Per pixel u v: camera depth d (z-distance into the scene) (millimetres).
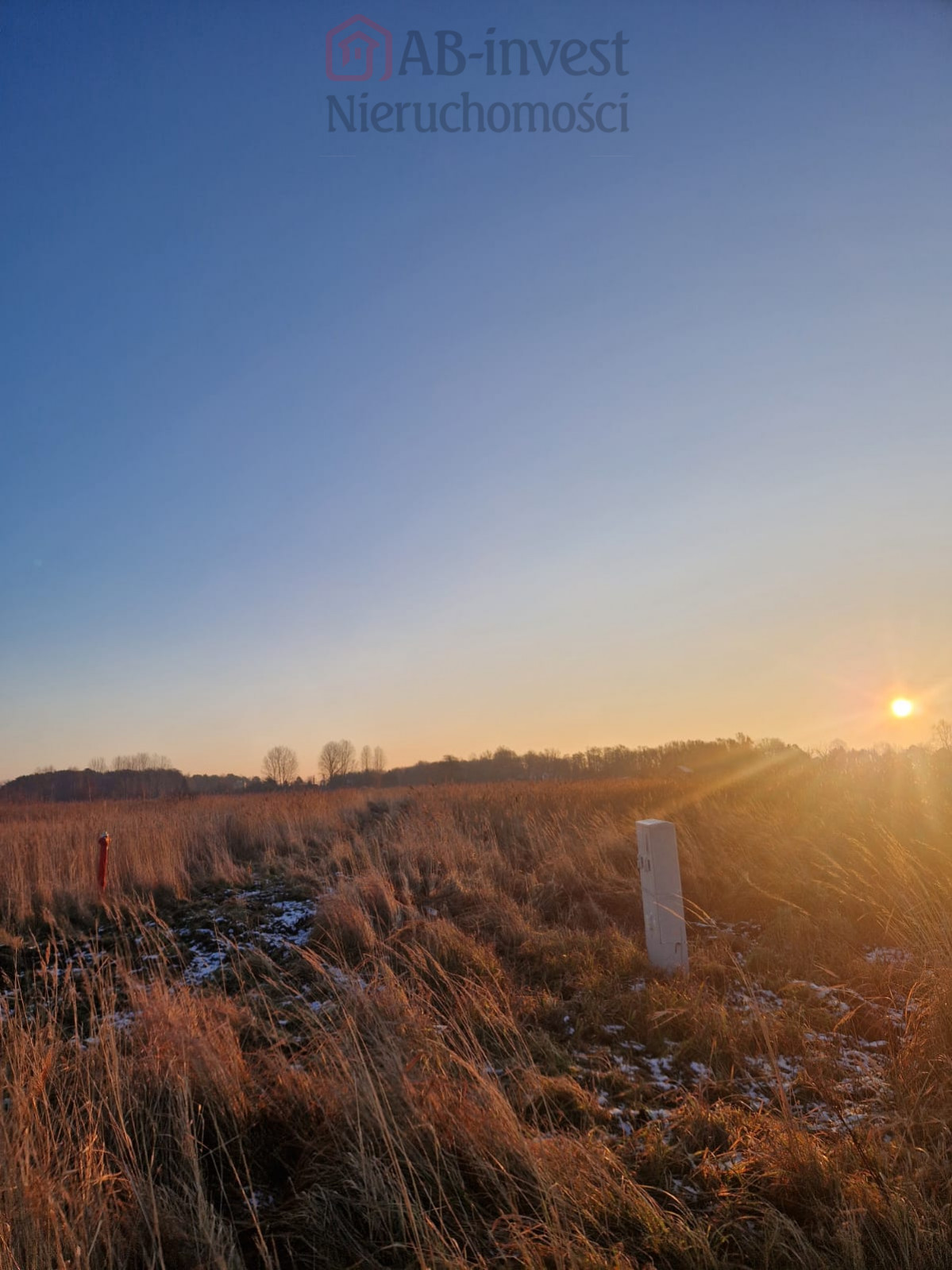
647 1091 4359
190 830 14555
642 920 8086
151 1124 3957
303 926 8570
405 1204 3236
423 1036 4672
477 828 13148
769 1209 3197
